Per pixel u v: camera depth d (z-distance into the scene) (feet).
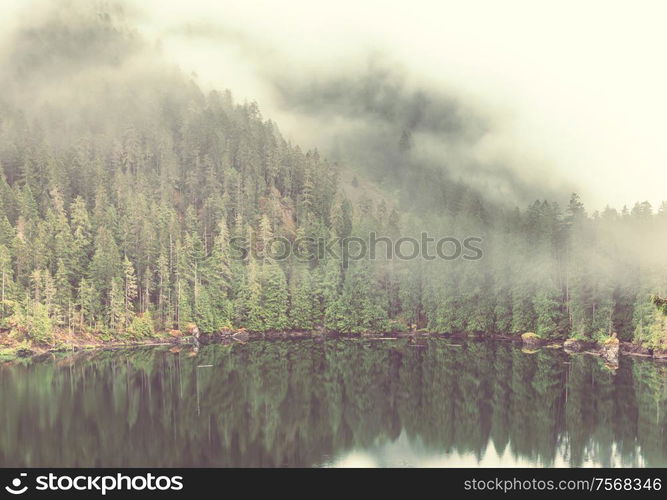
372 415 193.77
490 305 406.21
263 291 403.75
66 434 160.35
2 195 377.09
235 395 216.13
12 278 322.14
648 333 320.70
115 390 216.13
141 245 391.65
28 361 282.15
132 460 141.18
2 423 169.27
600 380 250.37
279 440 162.50
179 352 325.01
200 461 142.41
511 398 217.56
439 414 195.42
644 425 180.24
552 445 161.07
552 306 367.86
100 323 341.62
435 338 406.62
